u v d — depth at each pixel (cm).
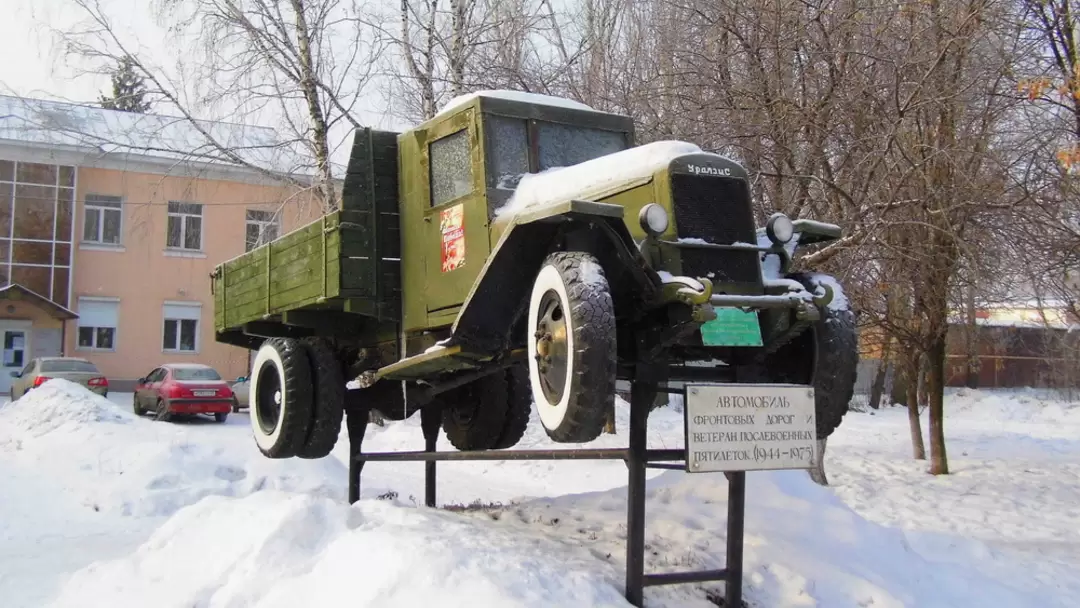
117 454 1002
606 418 379
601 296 381
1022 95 877
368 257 600
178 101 1418
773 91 883
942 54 809
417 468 1188
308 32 1416
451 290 542
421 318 575
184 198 1702
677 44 1002
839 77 848
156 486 895
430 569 404
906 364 1402
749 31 923
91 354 2462
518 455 500
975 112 906
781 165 884
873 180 867
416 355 559
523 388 705
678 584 466
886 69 877
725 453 409
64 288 2431
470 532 488
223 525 523
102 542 701
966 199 869
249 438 1373
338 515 508
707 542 520
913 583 529
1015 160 904
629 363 436
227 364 2578
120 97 1405
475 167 528
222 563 480
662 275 404
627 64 1173
